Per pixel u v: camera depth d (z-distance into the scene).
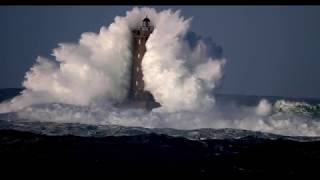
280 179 128.25
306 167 138.50
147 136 169.50
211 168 136.12
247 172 133.12
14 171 126.75
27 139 156.12
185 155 148.12
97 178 124.94
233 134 180.50
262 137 177.12
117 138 165.38
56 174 126.25
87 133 172.88
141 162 139.75
